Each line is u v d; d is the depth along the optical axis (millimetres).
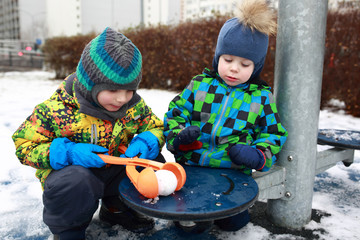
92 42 1158
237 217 1359
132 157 1239
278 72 1426
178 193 1093
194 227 1237
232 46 1296
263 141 1312
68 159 1176
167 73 6766
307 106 1373
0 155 2434
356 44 4281
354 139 1831
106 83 1121
